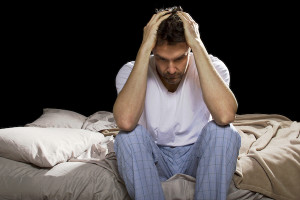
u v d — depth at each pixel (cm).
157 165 203
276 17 421
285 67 428
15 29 398
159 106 209
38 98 408
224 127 186
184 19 192
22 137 236
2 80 400
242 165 215
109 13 412
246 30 430
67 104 414
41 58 405
